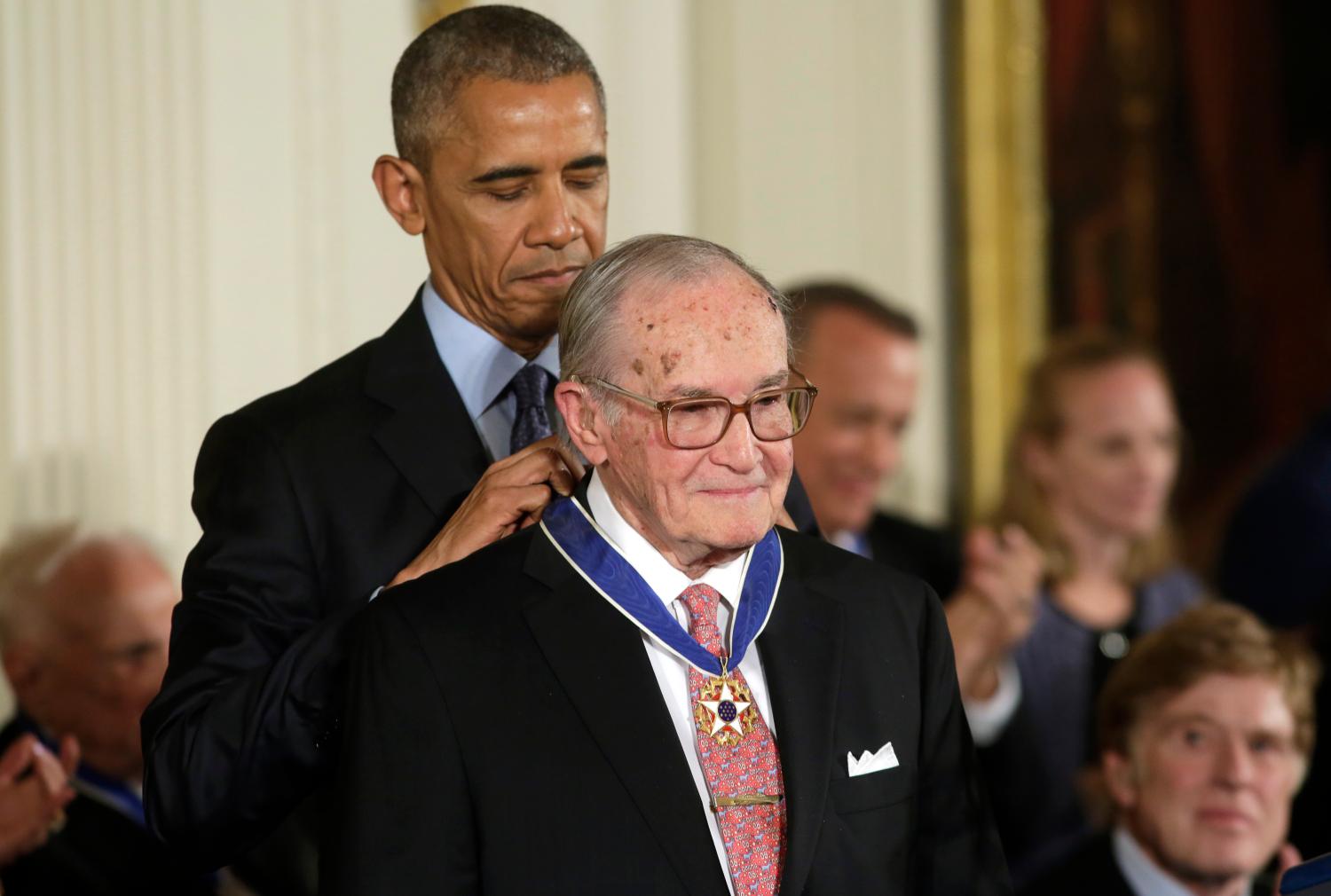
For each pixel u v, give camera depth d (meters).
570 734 7.82
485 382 9.70
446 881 7.68
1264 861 13.08
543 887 7.63
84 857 12.45
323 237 16.20
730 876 7.73
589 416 7.89
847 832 7.99
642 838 7.68
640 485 7.74
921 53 22.55
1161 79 23.80
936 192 22.70
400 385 9.67
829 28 21.95
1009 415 22.89
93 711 12.80
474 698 7.82
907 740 8.31
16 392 14.70
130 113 15.29
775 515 7.76
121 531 13.66
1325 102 24.39
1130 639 17.52
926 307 22.67
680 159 20.64
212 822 8.42
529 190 9.36
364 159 16.55
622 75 19.94
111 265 15.14
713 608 8.09
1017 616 16.06
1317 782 16.66
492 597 8.05
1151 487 18.23
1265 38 24.27
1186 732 12.97
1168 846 12.99
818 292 17.86
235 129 15.77
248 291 15.74
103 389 15.04
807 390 7.86
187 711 8.63
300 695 8.30
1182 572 18.80
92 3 15.16
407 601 8.04
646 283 7.74
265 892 12.87
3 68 14.84
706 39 21.28
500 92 9.27
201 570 9.30
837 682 8.17
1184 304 23.97
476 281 9.53
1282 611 20.55
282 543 9.26
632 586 8.02
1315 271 24.52
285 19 16.14
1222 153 24.08
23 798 12.20
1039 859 15.18
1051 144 23.20
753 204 21.52
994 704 16.28
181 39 15.52
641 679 7.90
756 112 21.55
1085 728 16.98
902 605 8.64
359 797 7.77
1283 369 24.41
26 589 12.99
